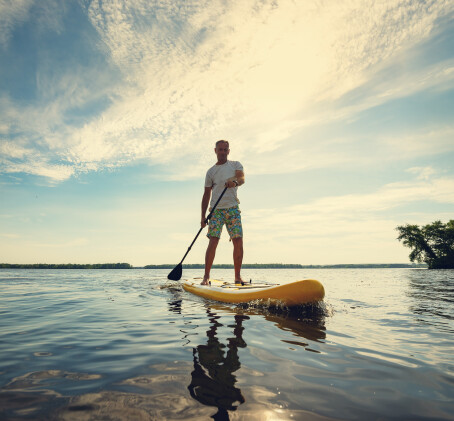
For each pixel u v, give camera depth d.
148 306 3.22
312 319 2.47
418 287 6.08
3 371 1.29
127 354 1.52
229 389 1.10
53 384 1.15
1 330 2.09
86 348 1.64
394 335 1.93
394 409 0.96
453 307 3.18
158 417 0.91
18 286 6.09
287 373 1.26
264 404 0.99
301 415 0.92
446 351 1.59
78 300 3.73
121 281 7.93
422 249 32.56
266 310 2.92
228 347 1.64
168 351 1.57
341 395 1.06
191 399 1.02
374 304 3.39
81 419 0.90
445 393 1.08
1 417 0.90
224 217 4.39
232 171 4.38
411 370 1.30
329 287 6.08
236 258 4.32
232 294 3.43
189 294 4.44
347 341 1.78
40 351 1.59
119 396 1.05
